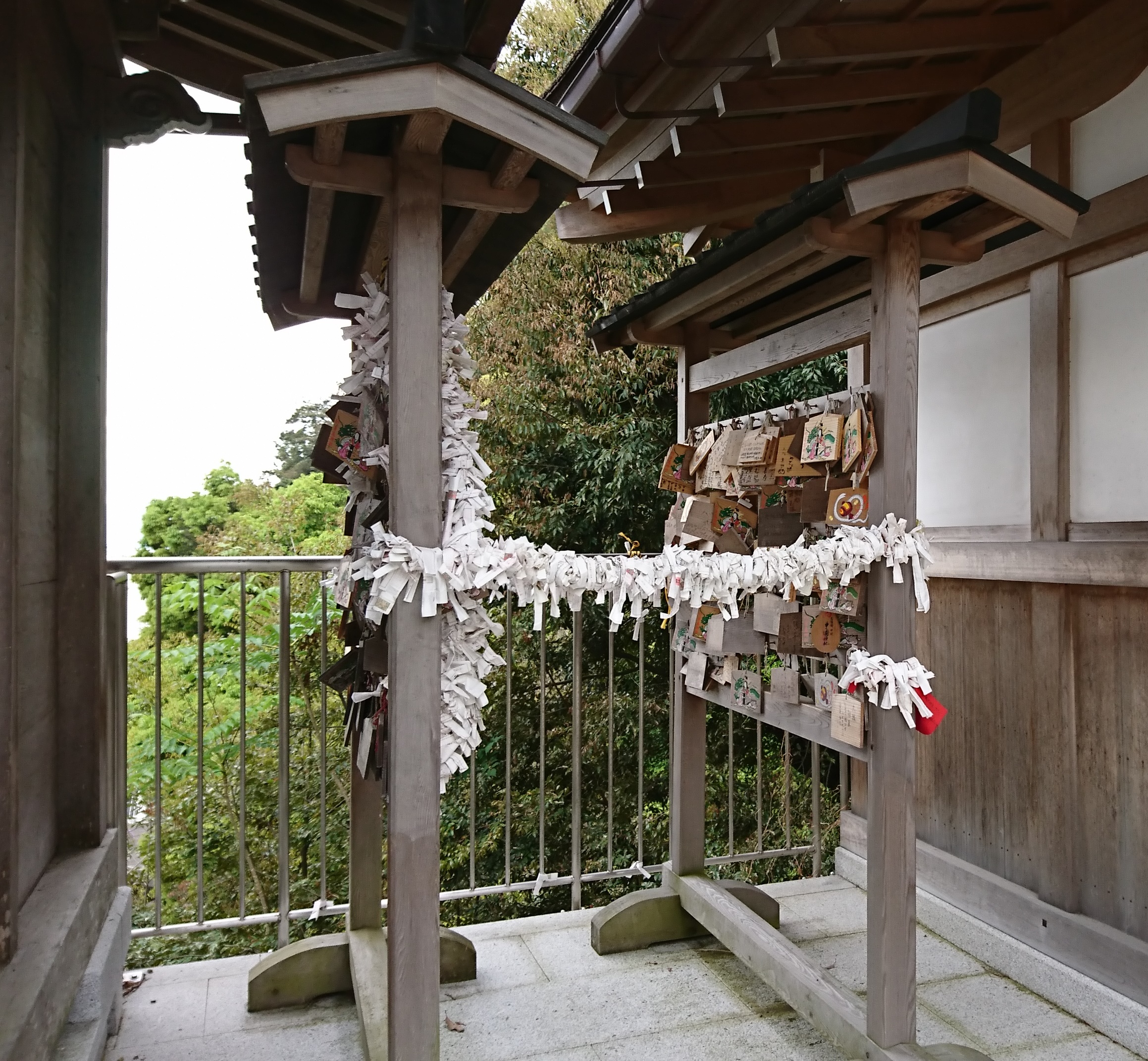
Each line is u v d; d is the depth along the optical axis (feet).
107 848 6.12
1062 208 5.02
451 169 4.37
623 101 8.75
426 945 4.49
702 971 7.09
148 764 13.74
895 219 5.21
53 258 5.93
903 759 5.32
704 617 7.02
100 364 6.23
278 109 3.67
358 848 6.91
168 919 13.50
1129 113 6.40
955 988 6.82
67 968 4.65
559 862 15.71
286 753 7.22
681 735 7.74
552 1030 6.17
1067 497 6.83
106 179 6.42
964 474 8.00
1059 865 6.70
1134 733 6.15
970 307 7.87
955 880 7.71
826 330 6.03
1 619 4.41
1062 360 6.84
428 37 3.71
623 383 16.85
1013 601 7.27
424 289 4.36
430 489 4.41
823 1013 5.68
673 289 6.93
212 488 29.94
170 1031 6.15
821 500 5.94
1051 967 6.57
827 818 15.05
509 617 7.90
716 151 7.68
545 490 17.03
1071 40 6.69
